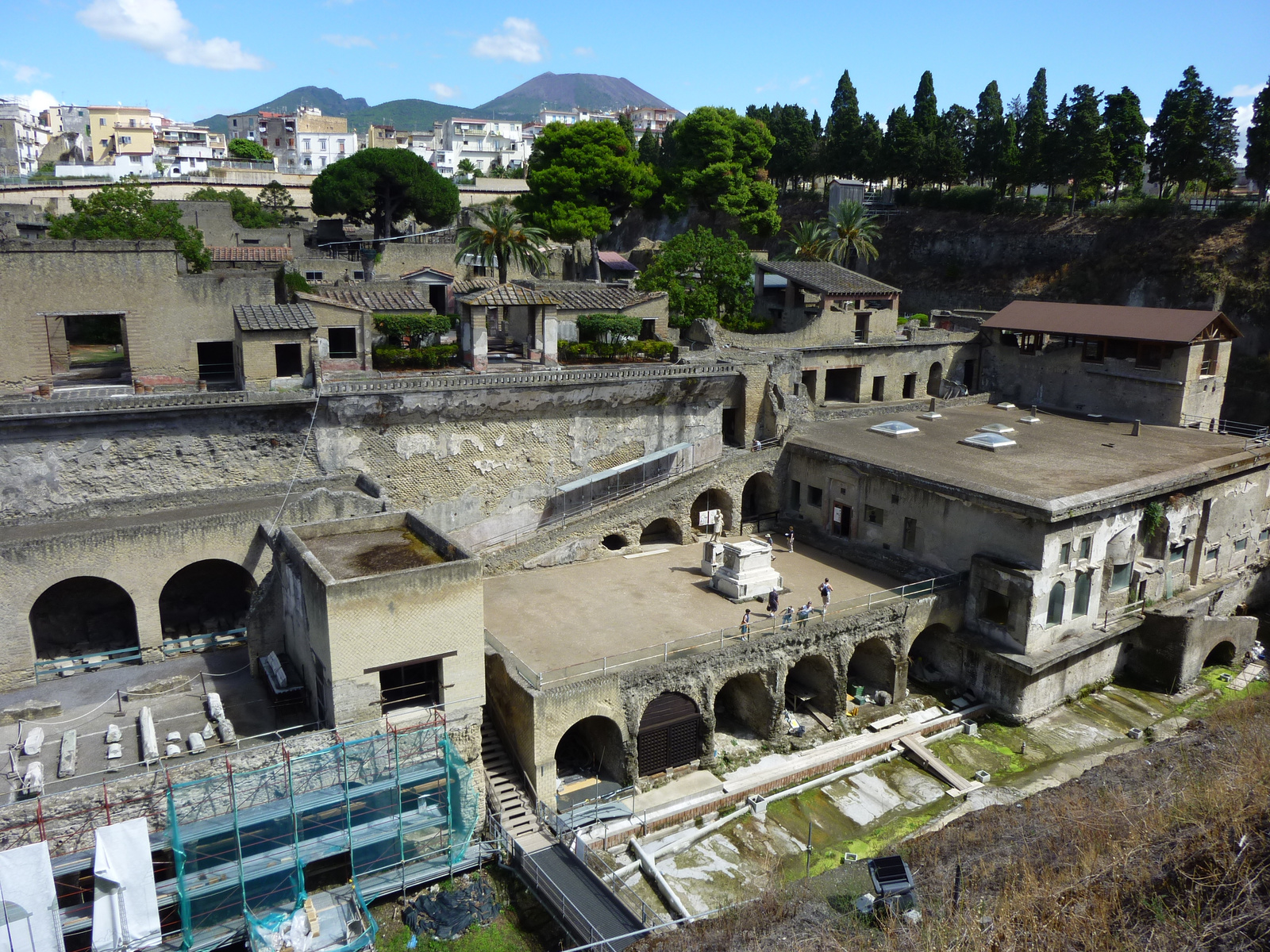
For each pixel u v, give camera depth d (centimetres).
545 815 3319
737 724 4088
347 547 3384
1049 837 2531
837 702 4075
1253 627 4769
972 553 4331
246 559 3653
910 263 9731
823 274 6738
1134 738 4088
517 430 4759
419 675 3259
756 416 5434
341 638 2877
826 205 10388
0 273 4094
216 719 3083
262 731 3059
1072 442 5250
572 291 6150
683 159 9069
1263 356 7088
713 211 10175
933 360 6812
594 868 3030
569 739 3912
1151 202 8288
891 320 6719
